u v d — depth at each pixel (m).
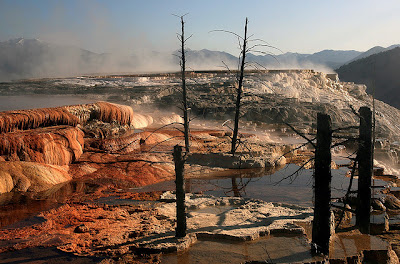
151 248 9.13
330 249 9.66
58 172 14.84
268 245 9.53
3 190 13.16
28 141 14.76
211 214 11.73
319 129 9.23
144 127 27.62
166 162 17.64
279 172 17.80
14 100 28.75
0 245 9.28
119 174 15.73
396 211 13.82
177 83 49.31
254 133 29.92
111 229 10.39
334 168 19.62
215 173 17.33
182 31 17.86
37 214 11.43
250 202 12.89
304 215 11.38
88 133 19.33
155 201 13.17
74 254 8.88
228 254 9.06
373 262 9.62
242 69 18.23
